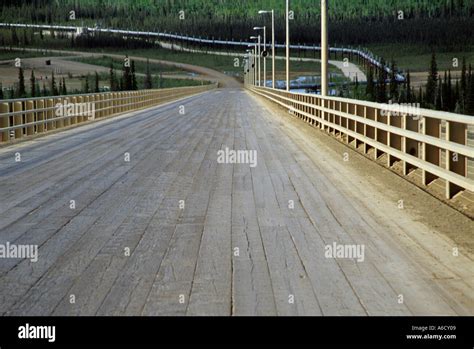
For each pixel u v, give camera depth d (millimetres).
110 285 6777
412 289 6629
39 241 8703
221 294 6453
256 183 13688
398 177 14562
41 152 19844
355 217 10227
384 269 7367
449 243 8555
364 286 6727
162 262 7660
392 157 16359
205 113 44062
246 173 15195
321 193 12453
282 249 8258
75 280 6961
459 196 11508
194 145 21766
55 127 29516
